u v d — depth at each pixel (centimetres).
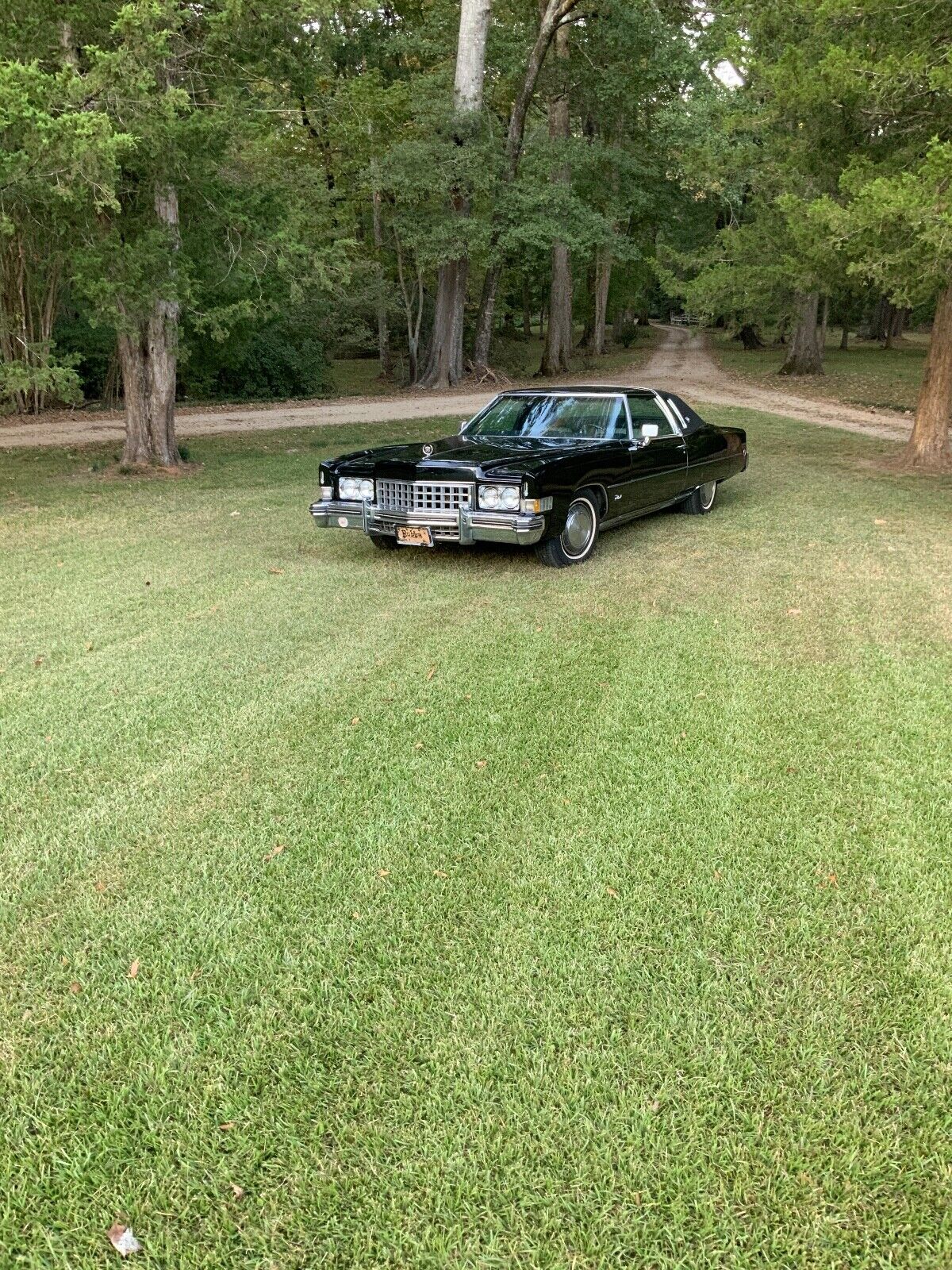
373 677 498
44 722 443
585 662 517
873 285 1131
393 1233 188
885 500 1050
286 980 262
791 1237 187
